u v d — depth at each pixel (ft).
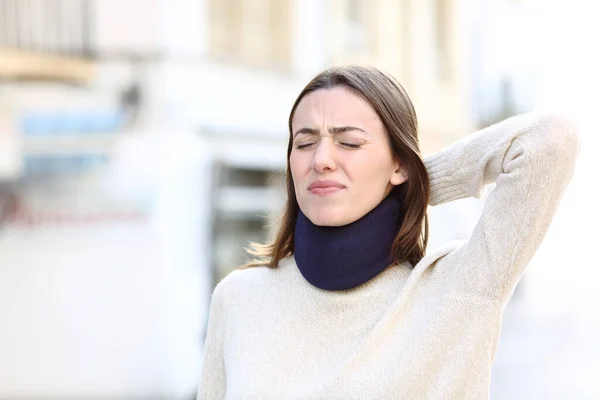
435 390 5.47
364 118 5.81
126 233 23.57
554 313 51.42
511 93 45.27
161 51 24.82
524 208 5.41
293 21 29.66
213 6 26.53
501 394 27.17
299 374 5.93
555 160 5.39
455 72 40.16
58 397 23.20
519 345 38.27
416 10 37.19
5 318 22.85
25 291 22.90
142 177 23.95
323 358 5.92
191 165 25.17
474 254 5.54
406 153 5.96
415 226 6.02
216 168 25.99
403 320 5.76
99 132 23.57
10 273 22.81
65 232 23.07
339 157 5.78
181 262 24.49
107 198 23.50
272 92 28.55
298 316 6.16
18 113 22.85
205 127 25.98
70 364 23.25
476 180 5.83
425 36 37.99
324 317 6.04
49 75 22.93
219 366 6.71
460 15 40.37
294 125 6.04
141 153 24.08
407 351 5.56
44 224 22.97
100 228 23.32
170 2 25.12
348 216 5.79
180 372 23.93
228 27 27.07
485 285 5.46
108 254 23.40
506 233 5.44
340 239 5.88
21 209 22.84
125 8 24.38
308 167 5.88
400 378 5.50
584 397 26.63
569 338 40.47
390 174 5.99
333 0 31.73
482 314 5.45
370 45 34.06
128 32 24.43
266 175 27.96
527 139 5.48
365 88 5.84
